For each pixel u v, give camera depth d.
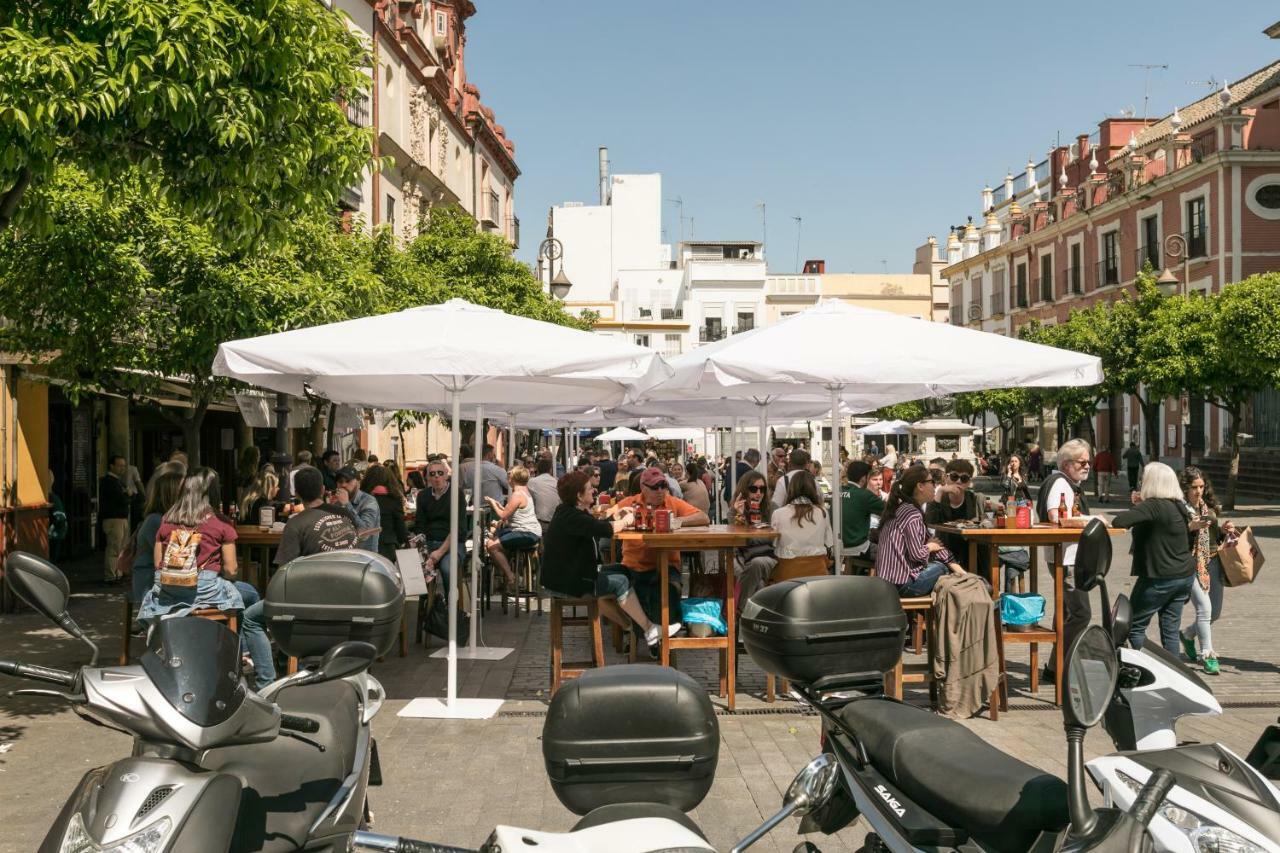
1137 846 2.59
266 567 9.75
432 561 10.34
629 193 77.44
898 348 7.59
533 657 9.88
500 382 9.23
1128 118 50.12
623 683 2.93
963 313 64.38
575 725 2.89
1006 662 9.46
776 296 73.25
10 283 10.91
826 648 3.74
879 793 3.30
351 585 3.63
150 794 2.39
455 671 7.61
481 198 45.66
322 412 18.69
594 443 44.06
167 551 7.46
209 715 2.51
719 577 8.83
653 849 2.34
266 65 7.47
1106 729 4.04
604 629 11.49
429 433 37.56
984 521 8.67
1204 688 3.91
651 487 8.73
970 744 3.29
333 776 3.37
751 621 3.88
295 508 11.12
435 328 7.20
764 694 8.14
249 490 10.53
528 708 7.69
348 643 2.94
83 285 10.88
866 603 3.80
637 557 8.86
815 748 6.61
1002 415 44.41
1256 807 3.13
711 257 74.06
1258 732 6.87
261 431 25.25
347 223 24.47
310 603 3.62
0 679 8.54
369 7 28.64
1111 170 46.69
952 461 9.69
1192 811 3.10
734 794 5.70
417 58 33.81
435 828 5.18
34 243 10.62
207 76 7.01
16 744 6.68
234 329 11.59
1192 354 29.11
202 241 11.38
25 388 13.27
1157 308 32.31
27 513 12.99
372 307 14.88
